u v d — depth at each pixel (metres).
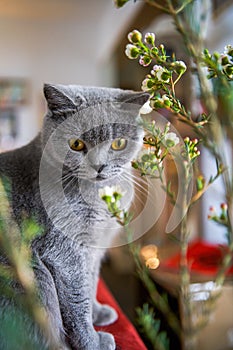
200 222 1.05
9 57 2.36
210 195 0.76
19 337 0.38
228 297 0.71
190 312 0.38
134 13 1.29
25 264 0.39
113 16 1.84
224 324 0.73
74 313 0.48
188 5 0.34
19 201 0.48
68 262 0.48
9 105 2.37
